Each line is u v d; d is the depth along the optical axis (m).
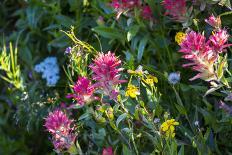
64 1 4.06
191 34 2.51
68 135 2.76
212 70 2.56
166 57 3.47
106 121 2.97
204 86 3.08
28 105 3.69
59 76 3.95
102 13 3.61
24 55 4.12
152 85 2.89
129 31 3.34
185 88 3.12
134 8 3.26
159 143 2.76
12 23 4.52
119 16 3.37
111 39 3.55
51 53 4.17
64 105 3.44
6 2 4.50
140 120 2.87
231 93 2.67
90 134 3.18
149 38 3.41
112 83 2.66
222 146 3.04
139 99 2.99
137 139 2.99
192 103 3.15
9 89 3.88
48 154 3.92
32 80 4.05
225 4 2.96
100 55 2.75
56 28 3.98
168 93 3.28
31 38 4.23
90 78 3.13
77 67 3.11
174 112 3.16
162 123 2.77
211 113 2.99
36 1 4.03
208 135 2.89
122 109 2.96
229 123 2.92
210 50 2.50
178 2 2.96
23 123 3.77
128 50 3.43
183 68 3.38
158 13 3.36
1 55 3.71
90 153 3.23
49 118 2.74
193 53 2.49
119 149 3.08
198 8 3.14
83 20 3.80
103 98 3.11
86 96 2.74
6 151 3.96
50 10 4.05
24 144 3.97
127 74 3.21
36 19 4.07
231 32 3.26
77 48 3.19
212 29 3.14
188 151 2.99
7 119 4.08
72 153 2.79
